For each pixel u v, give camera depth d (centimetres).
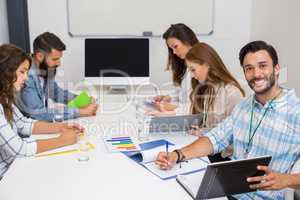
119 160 162
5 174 147
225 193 126
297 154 144
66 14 337
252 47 146
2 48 179
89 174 147
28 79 231
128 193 129
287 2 289
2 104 177
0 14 319
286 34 292
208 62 204
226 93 203
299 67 275
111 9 340
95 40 315
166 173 147
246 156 157
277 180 125
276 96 149
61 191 131
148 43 317
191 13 348
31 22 334
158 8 344
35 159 164
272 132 148
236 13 352
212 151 169
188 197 126
